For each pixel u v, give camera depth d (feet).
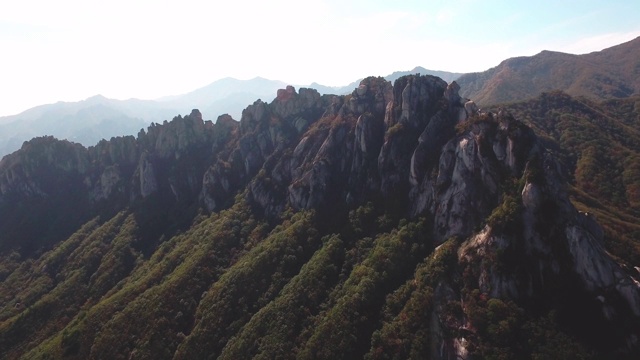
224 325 378.53
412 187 440.45
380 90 573.33
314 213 486.79
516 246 319.27
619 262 299.58
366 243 419.33
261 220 536.83
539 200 323.78
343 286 376.07
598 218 384.27
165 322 395.55
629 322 268.82
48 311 490.49
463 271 332.19
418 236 393.29
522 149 364.38
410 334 310.65
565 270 300.61
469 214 372.17
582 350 263.29
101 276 533.55
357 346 320.29
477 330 289.33
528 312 292.20
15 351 440.04
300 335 341.82
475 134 401.70
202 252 483.51
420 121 478.59
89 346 393.50
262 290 406.82
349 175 510.17
